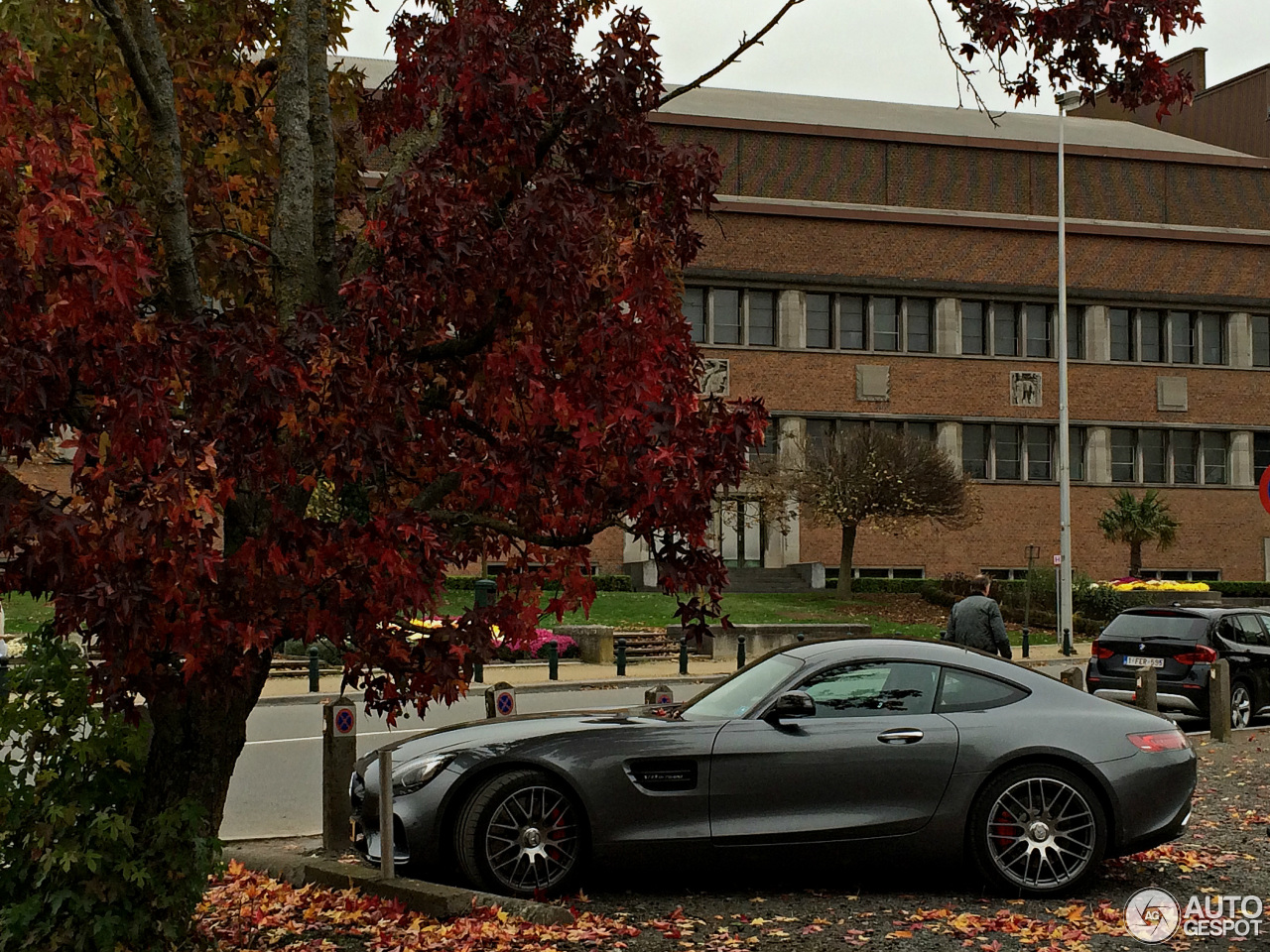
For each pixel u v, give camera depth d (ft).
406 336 17.34
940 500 138.00
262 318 16.39
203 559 14.44
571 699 69.21
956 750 24.29
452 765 23.81
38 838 17.31
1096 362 169.78
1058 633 127.24
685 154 20.16
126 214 14.70
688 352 19.48
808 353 160.97
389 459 16.75
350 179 24.04
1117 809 24.35
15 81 14.80
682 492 17.19
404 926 20.93
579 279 17.28
